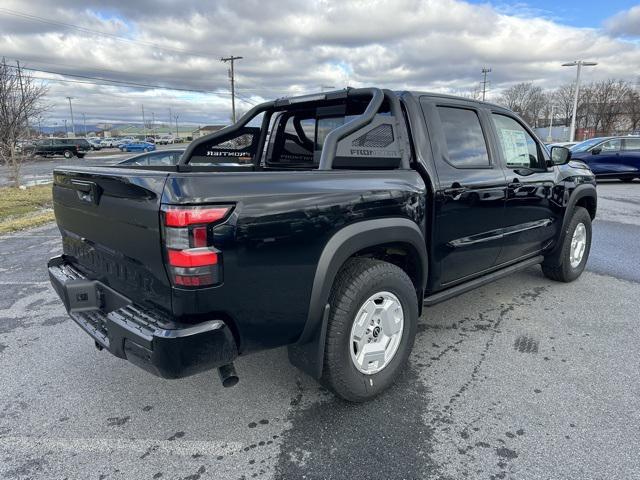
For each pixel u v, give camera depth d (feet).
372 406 9.37
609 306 14.67
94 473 7.62
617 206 35.27
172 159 37.29
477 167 11.81
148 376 10.75
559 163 14.80
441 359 11.29
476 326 13.24
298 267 7.78
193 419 9.07
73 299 9.37
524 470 7.48
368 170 9.21
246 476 7.48
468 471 7.49
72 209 9.59
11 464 7.84
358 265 8.95
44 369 11.13
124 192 7.50
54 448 8.25
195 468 7.70
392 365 9.67
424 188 10.23
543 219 14.53
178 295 6.83
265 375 10.69
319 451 8.04
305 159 13.64
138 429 8.77
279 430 8.66
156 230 6.86
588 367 10.80
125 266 8.09
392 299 9.50
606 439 8.21
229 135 14.43
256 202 7.20
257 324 7.56
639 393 9.68
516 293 15.99
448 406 9.30
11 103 52.60
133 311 7.77
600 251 21.61
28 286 17.67
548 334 12.64
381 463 7.72
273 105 13.35
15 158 53.72
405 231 9.50
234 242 6.97
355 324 8.93
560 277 16.74
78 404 9.64
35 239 26.96
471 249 11.79
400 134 10.32
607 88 204.95
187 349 6.83
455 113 11.62
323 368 8.74
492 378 10.37
